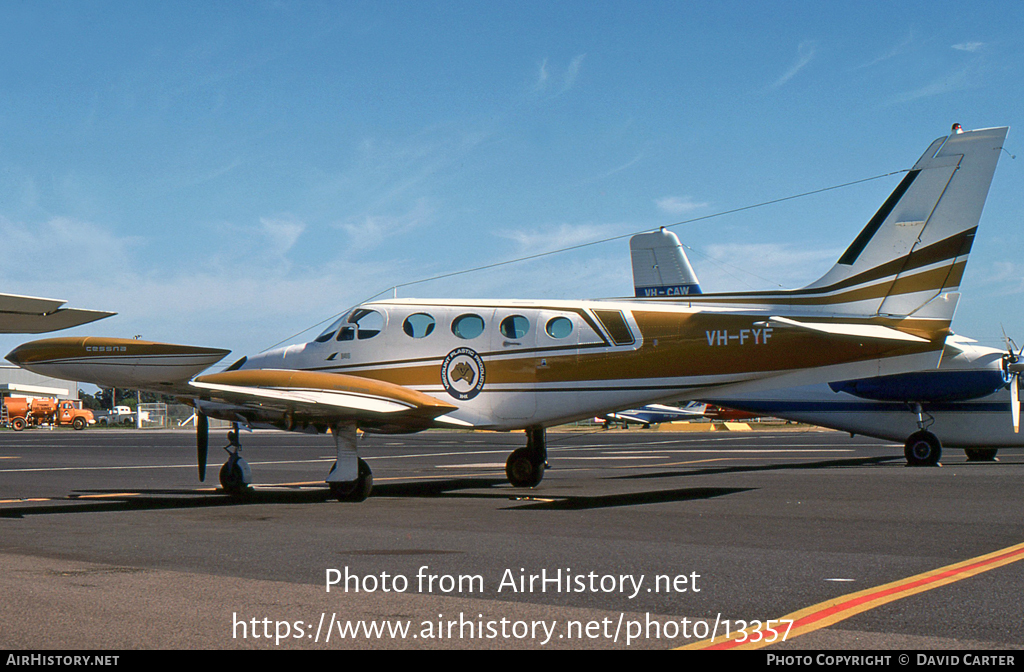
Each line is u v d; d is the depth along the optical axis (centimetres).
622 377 1298
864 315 1345
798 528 857
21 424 7081
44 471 1984
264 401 1159
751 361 1263
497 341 1350
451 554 716
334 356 1430
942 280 1327
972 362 1853
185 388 1200
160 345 1170
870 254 1357
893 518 926
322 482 1598
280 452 2959
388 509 1099
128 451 3052
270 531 880
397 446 3372
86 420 7262
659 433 4747
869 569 633
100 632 468
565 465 2062
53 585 590
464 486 1473
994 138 1347
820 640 445
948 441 1984
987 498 1121
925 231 1345
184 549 755
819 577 605
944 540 771
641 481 1513
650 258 2662
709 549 731
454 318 1379
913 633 455
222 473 1338
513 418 1340
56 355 1204
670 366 1283
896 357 1294
